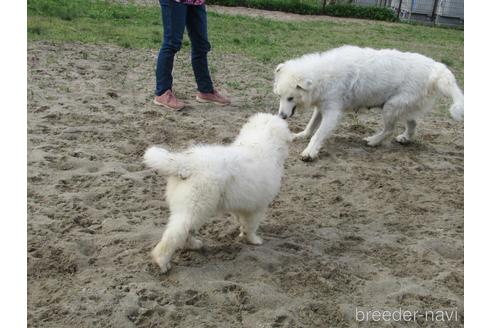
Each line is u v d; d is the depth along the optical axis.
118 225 4.39
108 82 8.59
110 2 18.16
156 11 17.48
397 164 6.55
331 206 5.23
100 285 3.58
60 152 5.74
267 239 4.46
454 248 4.53
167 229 3.71
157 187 5.19
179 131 6.78
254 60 11.75
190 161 3.68
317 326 3.40
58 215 4.45
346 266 4.12
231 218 4.75
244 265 3.98
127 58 10.40
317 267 4.05
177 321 3.29
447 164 6.63
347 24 21.05
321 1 25.17
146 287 3.56
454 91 6.50
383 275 4.05
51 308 3.31
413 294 3.79
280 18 20.86
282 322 3.37
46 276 3.66
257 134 4.28
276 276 3.88
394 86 6.78
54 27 12.31
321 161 6.42
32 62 9.18
